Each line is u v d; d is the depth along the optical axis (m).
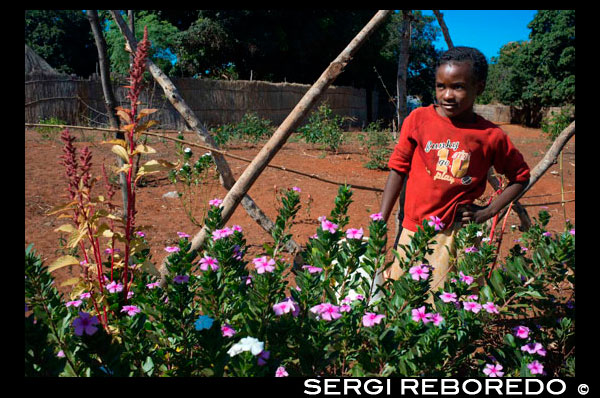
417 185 2.45
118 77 16.12
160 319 1.64
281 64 29.52
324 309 1.49
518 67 31.80
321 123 12.42
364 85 33.06
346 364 1.87
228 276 1.76
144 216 5.25
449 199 2.39
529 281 2.03
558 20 29.56
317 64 30.44
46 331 1.35
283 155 10.46
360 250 1.76
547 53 29.95
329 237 1.74
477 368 1.97
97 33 2.60
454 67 2.25
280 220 2.03
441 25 4.00
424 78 33.62
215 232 1.77
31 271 1.59
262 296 1.56
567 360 2.04
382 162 9.33
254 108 21.55
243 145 12.29
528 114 32.72
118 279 1.97
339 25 28.47
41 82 15.20
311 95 2.67
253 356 1.28
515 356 1.90
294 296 1.69
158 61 23.89
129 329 1.61
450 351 1.67
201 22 25.47
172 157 9.00
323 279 1.80
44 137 10.71
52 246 4.08
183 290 1.58
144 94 15.87
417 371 1.56
